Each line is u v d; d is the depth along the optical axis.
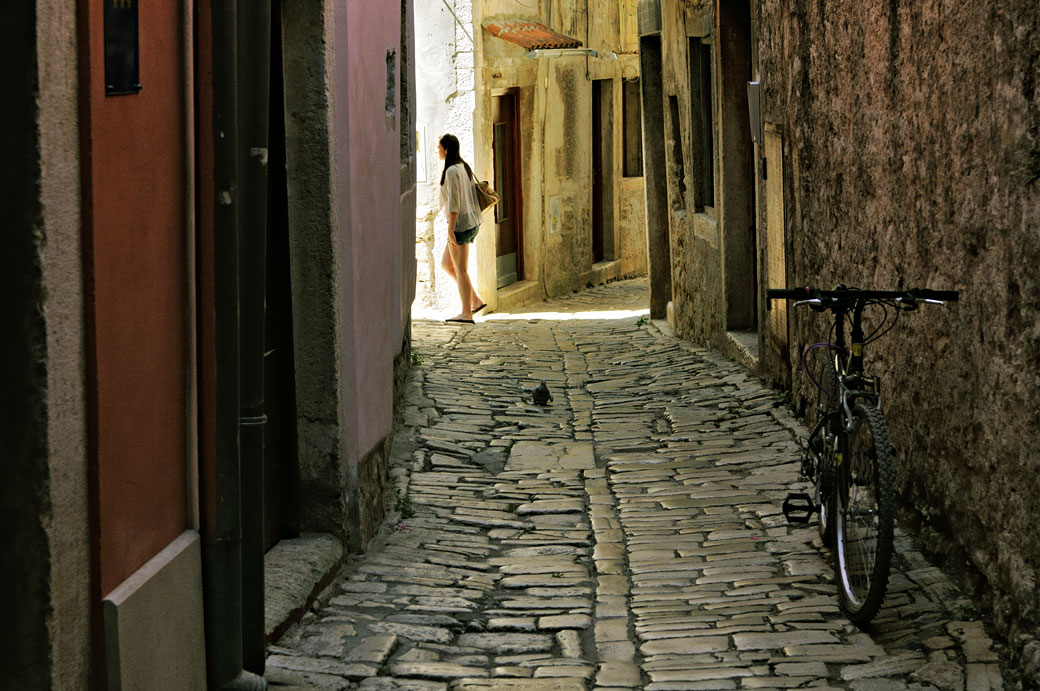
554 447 9.22
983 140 4.89
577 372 12.61
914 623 5.06
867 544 5.11
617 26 22.67
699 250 13.55
